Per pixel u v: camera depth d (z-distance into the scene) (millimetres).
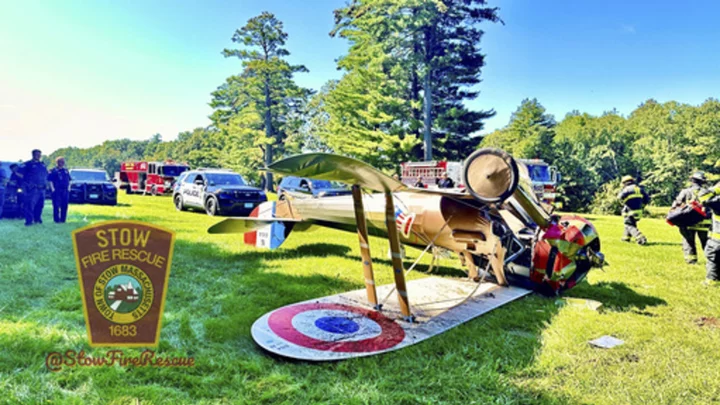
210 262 6812
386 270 6730
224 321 4078
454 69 30562
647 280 6457
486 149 4523
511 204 5539
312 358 3271
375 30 28984
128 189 29938
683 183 38906
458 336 3969
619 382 3107
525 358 3498
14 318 3848
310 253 7957
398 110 31219
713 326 4434
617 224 16531
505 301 5082
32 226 9656
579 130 56594
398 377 3107
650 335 4094
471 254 6027
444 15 28406
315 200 7715
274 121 43969
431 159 29891
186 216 13711
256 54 41406
